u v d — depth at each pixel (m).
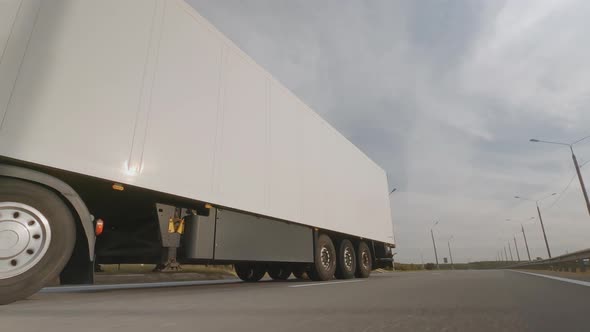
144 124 4.12
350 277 9.50
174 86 4.61
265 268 9.84
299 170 7.61
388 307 3.05
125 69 3.97
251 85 6.33
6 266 3.06
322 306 3.14
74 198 3.47
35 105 3.13
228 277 14.57
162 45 4.51
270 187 6.47
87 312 2.75
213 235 5.07
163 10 4.59
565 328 2.10
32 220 3.24
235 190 5.53
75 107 3.43
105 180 3.69
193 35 5.06
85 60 3.57
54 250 3.31
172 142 4.47
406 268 49.19
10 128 2.95
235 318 2.46
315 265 7.94
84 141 3.47
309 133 8.34
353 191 10.45
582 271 13.22
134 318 2.45
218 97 5.41
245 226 5.78
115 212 5.20
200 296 4.16
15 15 3.10
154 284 7.61
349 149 10.64
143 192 4.25
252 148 6.09
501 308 2.98
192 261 5.26
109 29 3.85
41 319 2.39
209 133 5.12
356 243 10.59
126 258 5.33
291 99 7.72
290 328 2.09
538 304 3.26
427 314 2.64
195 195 4.73
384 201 13.27
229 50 5.85
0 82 2.94
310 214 7.82
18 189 3.19
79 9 3.58
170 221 4.62
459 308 2.98
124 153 3.85
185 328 2.08
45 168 3.32
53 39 3.33
